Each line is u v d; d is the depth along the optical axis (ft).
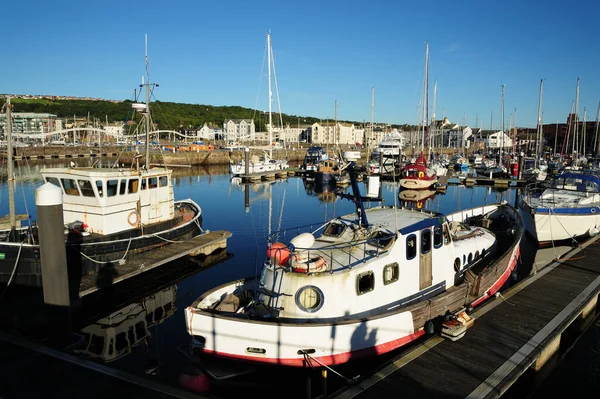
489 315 37.50
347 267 32.55
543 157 270.46
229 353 30.71
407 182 153.89
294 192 149.28
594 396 31.32
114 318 45.27
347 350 30.58
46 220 33.42
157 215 65.16
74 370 27.94
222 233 70.13
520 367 28.99
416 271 36.81
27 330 37.78
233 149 304.50
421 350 31.12
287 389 30.94
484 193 152.87
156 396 25.14
